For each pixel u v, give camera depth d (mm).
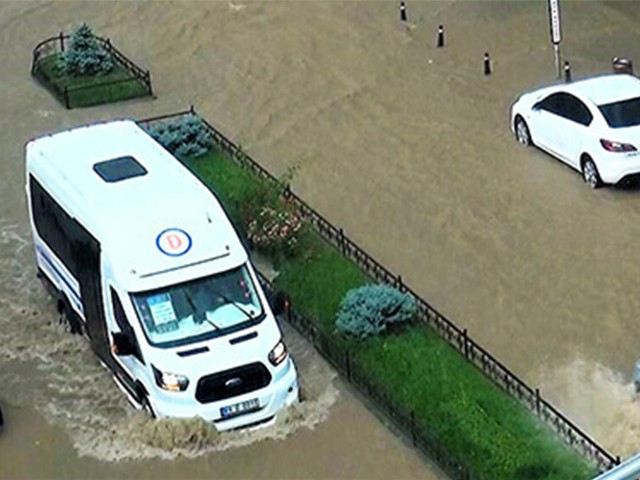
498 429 24453
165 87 41000
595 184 33594
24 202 34500
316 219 32375
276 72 41562
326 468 24484
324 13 45750
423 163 35500
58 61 41719
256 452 24922
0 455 25297
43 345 28625
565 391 26125
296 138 37312
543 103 35156
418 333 27641
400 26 44500
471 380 26172
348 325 27453
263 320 25703
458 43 43000
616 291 29219
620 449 24359
